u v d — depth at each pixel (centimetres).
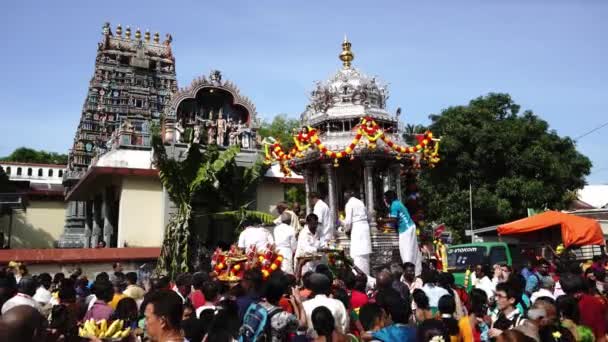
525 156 3203
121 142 2572
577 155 3406
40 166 6025
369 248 1384
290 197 3338
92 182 2814
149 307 446
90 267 2011
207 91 2795
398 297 609
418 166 1712
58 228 4397
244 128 2834
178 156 2577
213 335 573
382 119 1730
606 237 2805
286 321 595
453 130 3322
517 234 2014
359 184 1711
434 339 553
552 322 620
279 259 1017
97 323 524
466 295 970
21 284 779
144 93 5716
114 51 5738
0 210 3269
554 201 3241
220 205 2283
